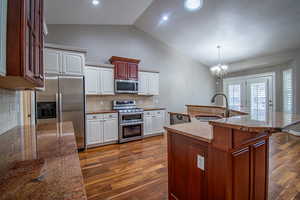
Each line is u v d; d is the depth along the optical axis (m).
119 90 4.18
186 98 6.09
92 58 4.22
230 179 1.10
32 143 1.19
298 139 4.09
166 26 4.55
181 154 1.48
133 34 4.88
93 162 2.81
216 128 1.13
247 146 1.24
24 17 0.84
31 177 0.67
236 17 3.58
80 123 3.32
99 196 1.88
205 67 6.66
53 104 3.06
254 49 4.72
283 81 4.97
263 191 1.45
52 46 3.03
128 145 3.80
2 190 0.57
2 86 1.47
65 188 0.59
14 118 1.96
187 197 1.43
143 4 3.58
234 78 6.30
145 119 4.51
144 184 2.13
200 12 3.68
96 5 3.25
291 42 4.07
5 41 0.79
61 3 2.92
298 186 2.06
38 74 1.26
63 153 0.97
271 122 1.02
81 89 3.33
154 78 4.98
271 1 3.00
